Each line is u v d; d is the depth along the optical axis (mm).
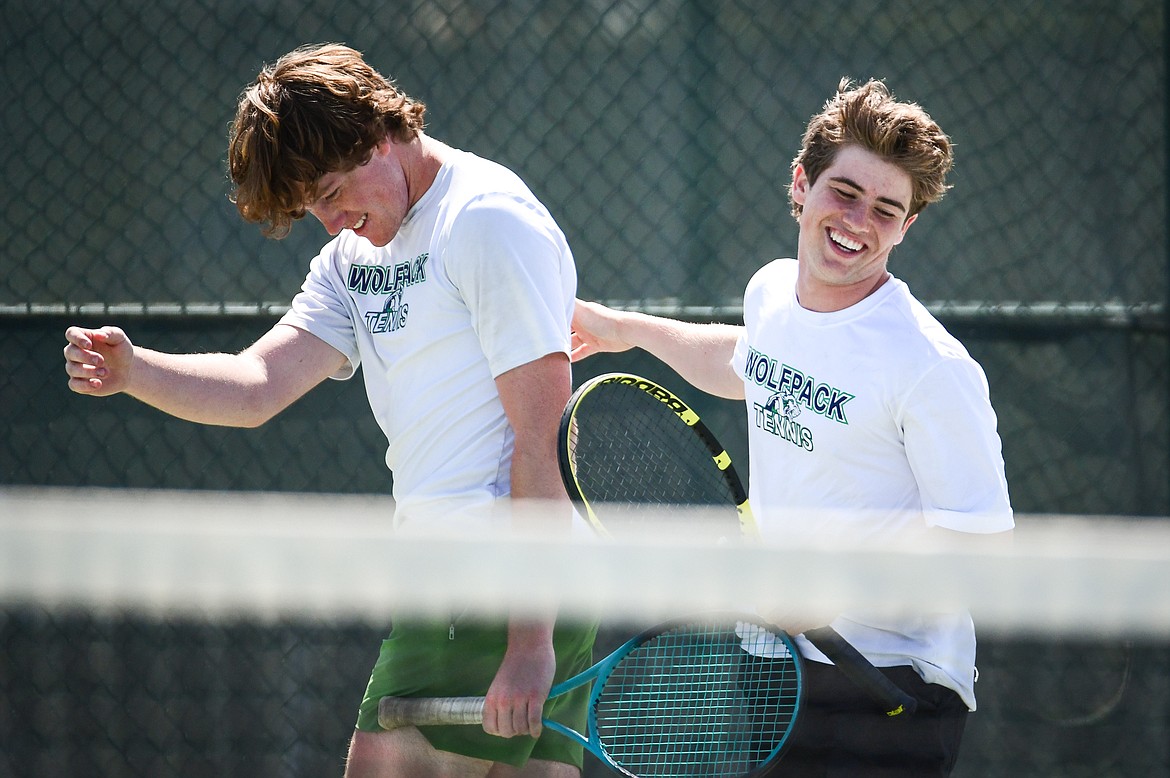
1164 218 14625
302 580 5184
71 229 15359
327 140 7055
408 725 7766
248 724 13188
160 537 5160
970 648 7758
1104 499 14094
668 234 15398
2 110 15422
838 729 7746
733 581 5270
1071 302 15055
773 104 15391
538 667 7062
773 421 7977
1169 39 14281
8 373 14266
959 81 15344
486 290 7145
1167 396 14016
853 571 5328
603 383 7609
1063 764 13023
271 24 15453
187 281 15258
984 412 7301
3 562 5137
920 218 15375
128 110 15383
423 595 5199
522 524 7070
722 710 8367
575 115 15562
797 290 7887
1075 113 15180
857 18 15414
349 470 14461
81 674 13312
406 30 15617
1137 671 12922
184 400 7969
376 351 7902
